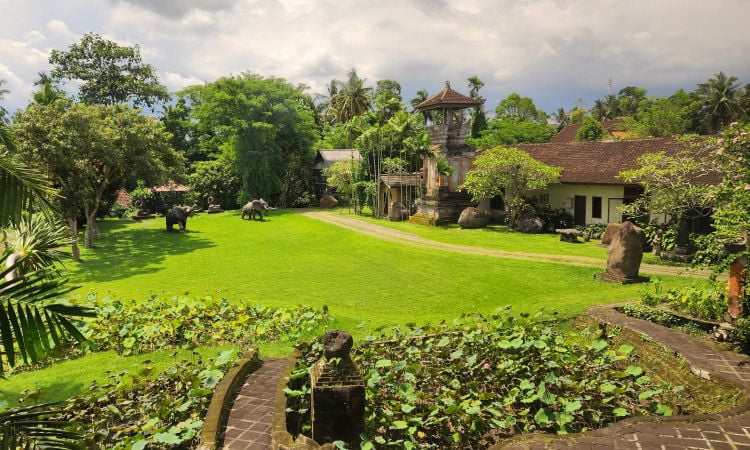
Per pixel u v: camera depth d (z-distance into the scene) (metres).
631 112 83.69
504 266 20.03
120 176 30.36
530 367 8.19
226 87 47.91
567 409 6.77
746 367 8.11
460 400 7.34
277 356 9.55
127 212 47.44
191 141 62.22
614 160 28.70
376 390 7.31
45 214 6.20
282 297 16.67
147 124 30.20
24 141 24.28
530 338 8.99
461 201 34.91
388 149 41.84
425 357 9.12
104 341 10.69
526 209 30.86
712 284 11.92
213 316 12.27
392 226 33.97
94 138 26.06
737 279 9.51
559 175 28.88
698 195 18.91
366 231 32.16
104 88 52.97
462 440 6.76
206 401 6.98
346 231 32.44
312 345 8.90
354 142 44.53
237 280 19.98
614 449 5.67
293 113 52.16
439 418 6.92
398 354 9.23
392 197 39.91
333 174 47.91
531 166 28.48
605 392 7.55
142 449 5.54
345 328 11.68
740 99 54.84
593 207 28.48
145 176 29.97
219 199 52.50
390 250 25.19
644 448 5.66
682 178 19.80
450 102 35.59
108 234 34.31
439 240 27.58
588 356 8.70
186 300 13.09
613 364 8.75
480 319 11.73
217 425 6.13
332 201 50.47
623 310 11.71
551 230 29.31
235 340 10.88
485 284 17.61
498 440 6.78
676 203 19.66
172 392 7.71
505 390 7.92
